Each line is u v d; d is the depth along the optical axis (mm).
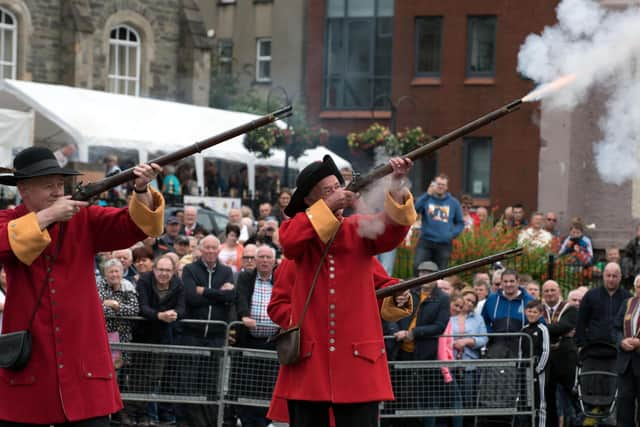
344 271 10516
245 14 63406
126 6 53875
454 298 20656
